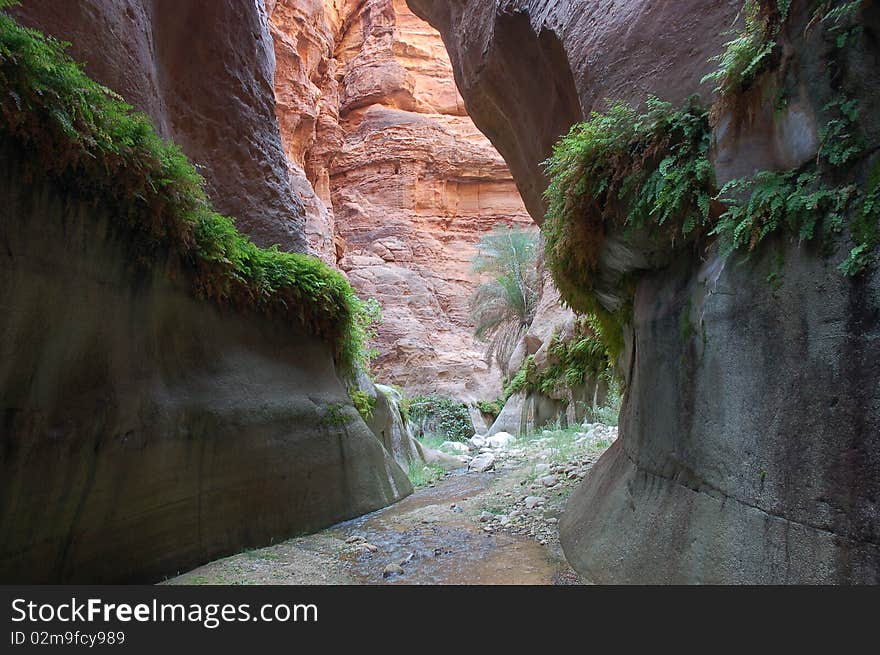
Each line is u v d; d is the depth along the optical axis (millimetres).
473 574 4281
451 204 42688
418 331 35562
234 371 5805
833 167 2533
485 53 8664
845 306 2379
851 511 2254
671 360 3908
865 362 2266
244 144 8273
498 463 10828
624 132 3967
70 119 3619
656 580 3328
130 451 4246
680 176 3428
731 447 3045
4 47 3160
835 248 2459
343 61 45312
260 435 5758
